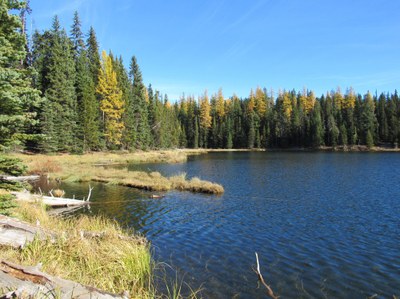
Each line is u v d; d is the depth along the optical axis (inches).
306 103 4185.5
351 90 3964.1
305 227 550.3
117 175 1151.6
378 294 308.3
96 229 422.3
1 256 237.8
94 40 2437.3
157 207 706.8
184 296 292.2
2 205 342.3
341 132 3449.8
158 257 393.7
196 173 1400.1
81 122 1935.3
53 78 1828.2
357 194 874.1
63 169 1248.2
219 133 3966.5
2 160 349.1
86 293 185.5
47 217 447.5
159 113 3107.8
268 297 298.0
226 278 337.1
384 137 3499.0
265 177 1252.5
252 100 4128.9
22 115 348.2
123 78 2598.4
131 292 266.2
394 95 4138.8
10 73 307.6
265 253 418.9
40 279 188.2
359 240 478.0
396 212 661.3
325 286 323.9
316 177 1234.0
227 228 542.3
